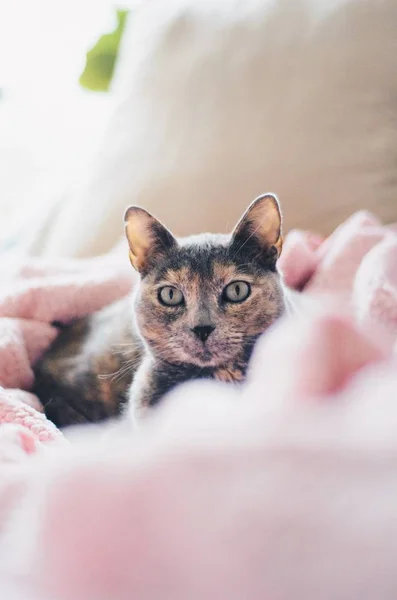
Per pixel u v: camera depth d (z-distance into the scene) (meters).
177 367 0.47
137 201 0.68
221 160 0.65
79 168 0.92
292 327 0.19
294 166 0.62
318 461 0.12
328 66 0.62
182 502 0.12
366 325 0.34
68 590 0.13
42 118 1.21
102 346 0.54
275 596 0.11
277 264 0.51
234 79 0.66
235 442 0.13
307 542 0.11
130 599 0.12
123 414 0.49
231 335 0.46
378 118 0.61
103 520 0.13
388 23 0.62
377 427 0.12
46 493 0.13
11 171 1.18
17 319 0.56
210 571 0.12
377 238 0.52
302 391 0.16
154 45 0.74
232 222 0.63
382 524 0.11
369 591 0.11
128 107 0.74
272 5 0.67
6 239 0.91
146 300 0.49
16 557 0.14
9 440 0.29
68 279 0.60
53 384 0.53
